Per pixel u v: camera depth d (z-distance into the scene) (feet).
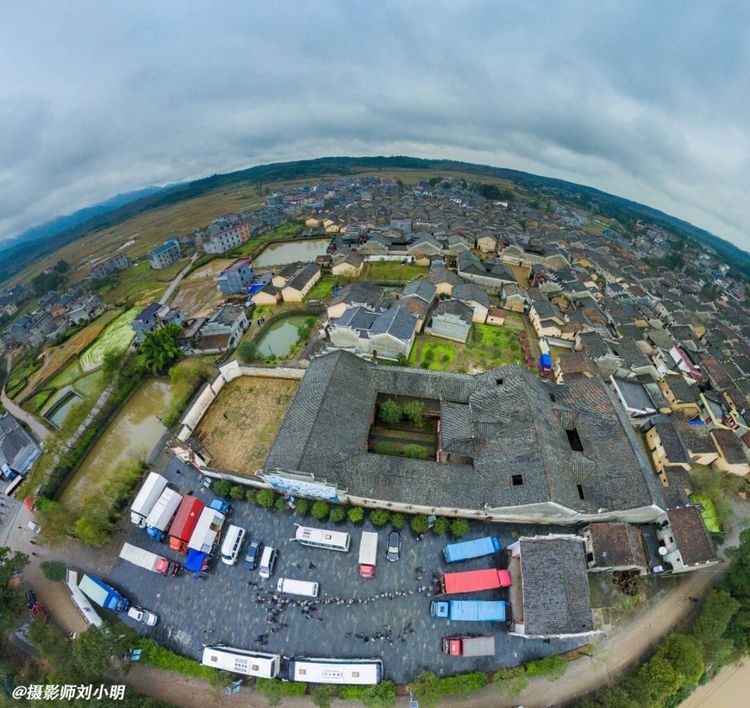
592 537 134.82
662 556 141.79
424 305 259.80
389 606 131.44
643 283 362.94
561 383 188.96
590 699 114.32
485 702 115.44
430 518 149.38
